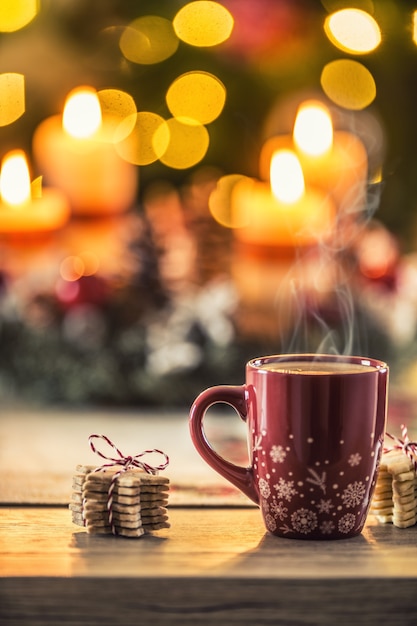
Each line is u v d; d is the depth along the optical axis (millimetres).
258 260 1589
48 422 1420
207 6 1837
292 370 1062
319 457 1021
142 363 1492
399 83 1938
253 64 1900
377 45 1829
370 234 1684
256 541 1035
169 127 2010
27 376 1503
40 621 969
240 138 2008
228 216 1983
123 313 1519
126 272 1550
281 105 1964
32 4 1896
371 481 1040
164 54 1941
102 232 1851
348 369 1062
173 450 1298
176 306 1527
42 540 1034
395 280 1596
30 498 1133
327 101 1956
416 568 986
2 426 1400
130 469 1066
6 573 971
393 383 1541
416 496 1071
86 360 1498
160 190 2125
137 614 970
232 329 1504
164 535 1048
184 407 1480
